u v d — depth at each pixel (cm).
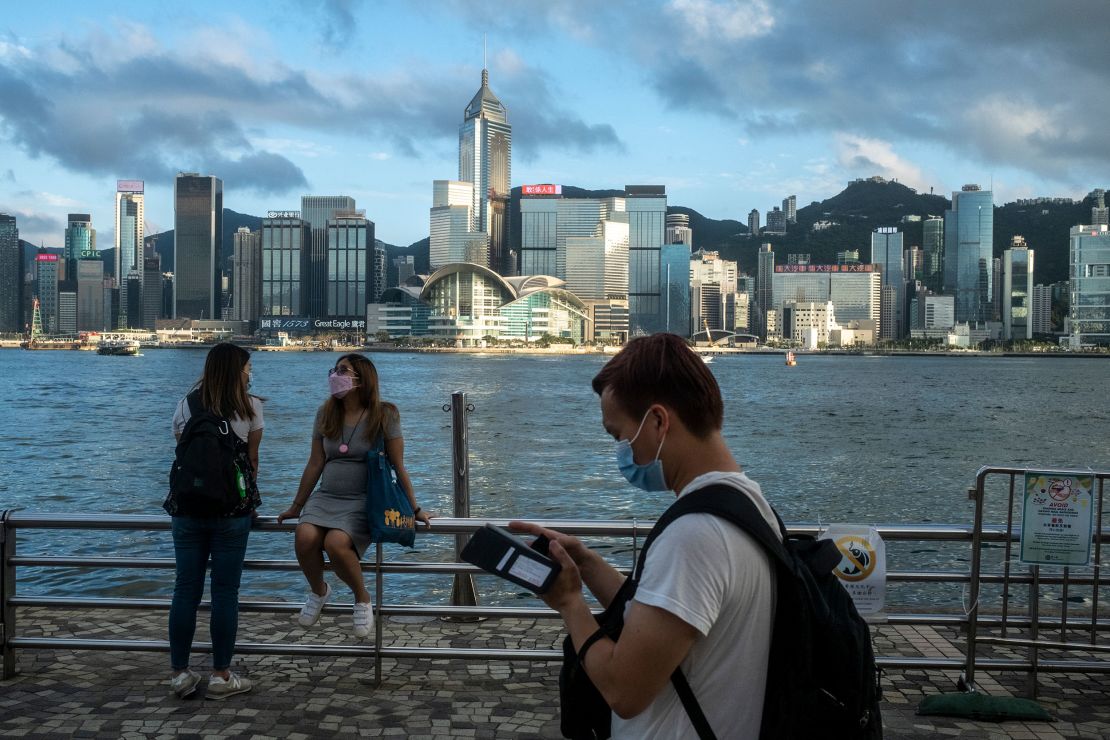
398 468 586
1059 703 568
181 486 546
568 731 239
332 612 593
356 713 538
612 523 565
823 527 558
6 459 3500
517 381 12781
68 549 1666
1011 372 19638
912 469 3353
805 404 7975
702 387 235
